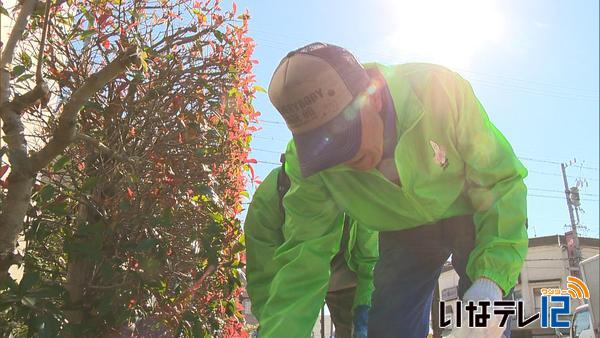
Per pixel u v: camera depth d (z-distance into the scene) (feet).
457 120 6.14
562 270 86.33
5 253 5.78
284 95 5.76
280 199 9.48
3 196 6.60
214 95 8.75
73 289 7.58
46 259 8.27
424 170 6.22
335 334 10.62
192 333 8.05
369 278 9.62
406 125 6.16
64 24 8.51
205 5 8.96
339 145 5.74
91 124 8.19
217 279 8.93
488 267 5.53
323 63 5.72
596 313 36.68
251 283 9.44
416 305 7.16
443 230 6.87
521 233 5.82
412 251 7.04
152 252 7.50
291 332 6.55
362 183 6.57
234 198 9.28
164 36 8.69
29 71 8.21
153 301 8.12
